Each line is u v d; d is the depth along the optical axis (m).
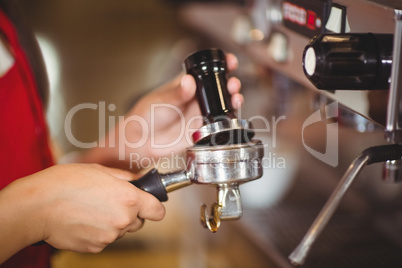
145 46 2.28
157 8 2.38
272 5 0.87
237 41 1.27
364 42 0.54
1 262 0.62
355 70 0.54
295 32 0.76
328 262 0.83
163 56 2.21
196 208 1.21
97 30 2.38
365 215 0.98
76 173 0.63
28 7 2.39
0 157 0.81
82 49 2.29
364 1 0.57
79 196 0.61
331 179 1.10
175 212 1.37
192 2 1.85
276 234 0.92
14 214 0.60
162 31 2.37
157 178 0.65
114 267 1.24
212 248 1.20
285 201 1.04
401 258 0.83
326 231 0.93
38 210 0.61
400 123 0.55
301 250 0.58
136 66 2.18
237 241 1.02
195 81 0.67
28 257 0.85
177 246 1.30
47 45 2.30
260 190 1.09
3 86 0.81
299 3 0.73
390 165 0.59
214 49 0.67
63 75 2.16
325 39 0.55
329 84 0.55
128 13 2.40
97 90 2.04
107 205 0.61
